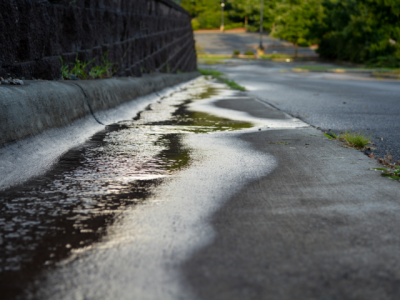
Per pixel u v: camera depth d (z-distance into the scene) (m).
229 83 15.54
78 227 2.28
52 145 4.02
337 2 40.19
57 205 2.62
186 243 2.08
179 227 2.28
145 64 11.75
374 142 4.83
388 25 32.72
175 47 18.62
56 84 4.85
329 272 1.78
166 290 1.65
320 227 2.27
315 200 2.73
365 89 13.56
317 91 12.71
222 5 93.50
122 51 9.45
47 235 2.17
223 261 1.88
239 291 1.64
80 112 5.13
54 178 3.20
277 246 2.04
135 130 5.37
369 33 34.06
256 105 8.47
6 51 4.56
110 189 2.96
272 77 21.84
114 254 1.96
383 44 32.09
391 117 6.98
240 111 7.49
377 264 1.85
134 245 2.05
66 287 1.67
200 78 21.02
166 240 2.11
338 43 40.53
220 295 1.61
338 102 9.41
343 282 1.70
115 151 4.16
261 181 3.19
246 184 3.11
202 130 5.45
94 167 3.54
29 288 1.66
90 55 7.40
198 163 3.73
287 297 1.60
